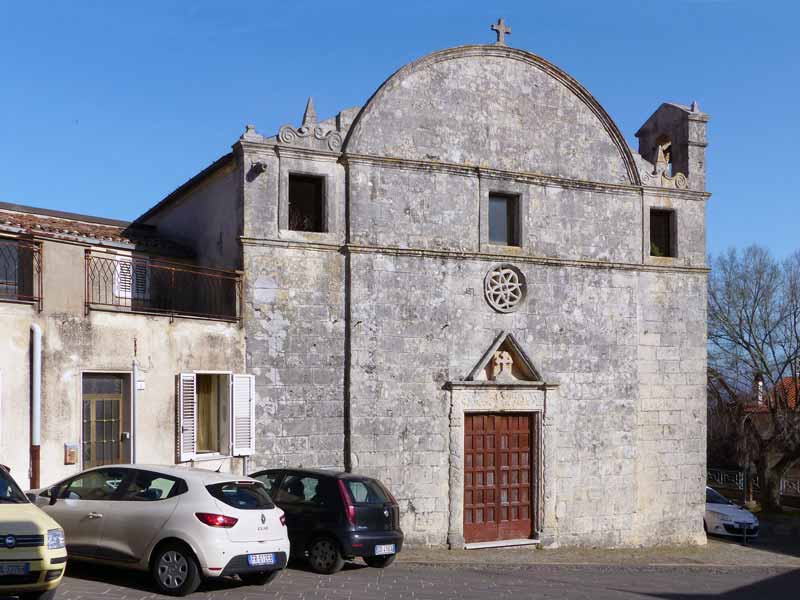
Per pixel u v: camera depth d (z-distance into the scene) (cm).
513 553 2138
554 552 2203
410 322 2133
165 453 1809
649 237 2458
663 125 2612
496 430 2242
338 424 2052
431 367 2150
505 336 2225
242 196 1998
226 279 2011
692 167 2517
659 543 2408
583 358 2338
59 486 1343
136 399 1762
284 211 2033
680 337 2473
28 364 1580
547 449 2273
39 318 1605
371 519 1577
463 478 2167
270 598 1262
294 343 2020
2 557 1027
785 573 2130
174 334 1842
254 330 1981
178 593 1220
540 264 2300
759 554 2455
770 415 4075
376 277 2102
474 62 2266
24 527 1055
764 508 3878
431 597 1377
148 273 2223
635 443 2389
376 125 2133
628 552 2292
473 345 2203
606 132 2425
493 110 2278
